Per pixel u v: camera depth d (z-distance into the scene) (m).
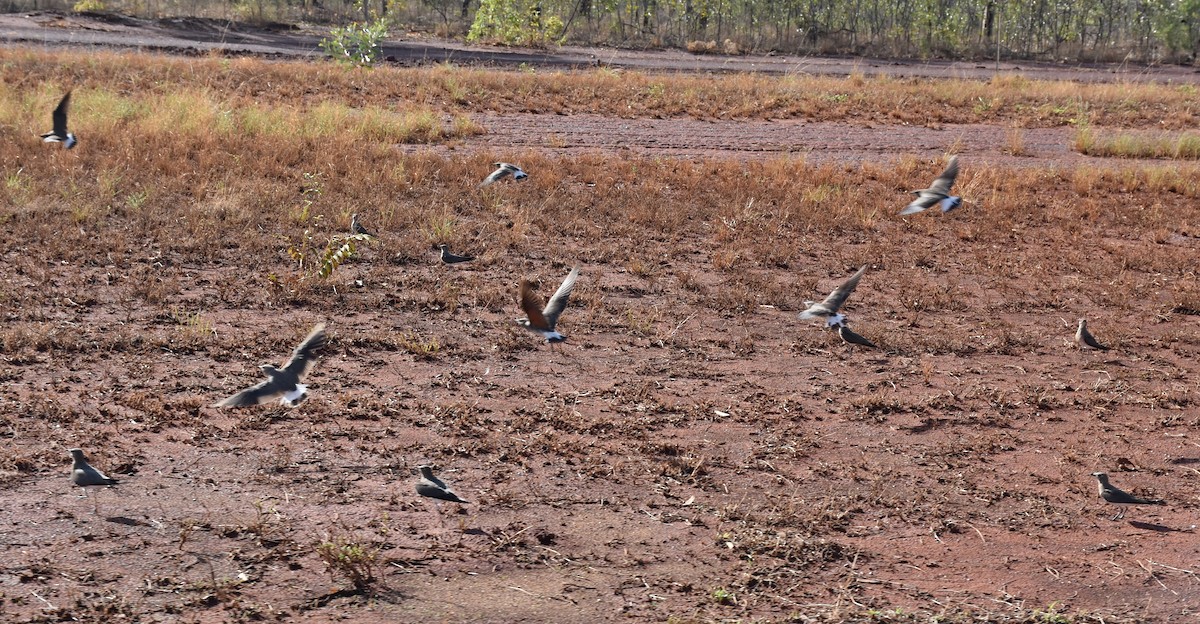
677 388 13.62
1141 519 10.89
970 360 15.25
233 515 9.80
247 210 19.67
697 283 17.84
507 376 13.65
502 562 9.31
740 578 9.24
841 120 33.91
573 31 53.81
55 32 39.66
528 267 18.09
